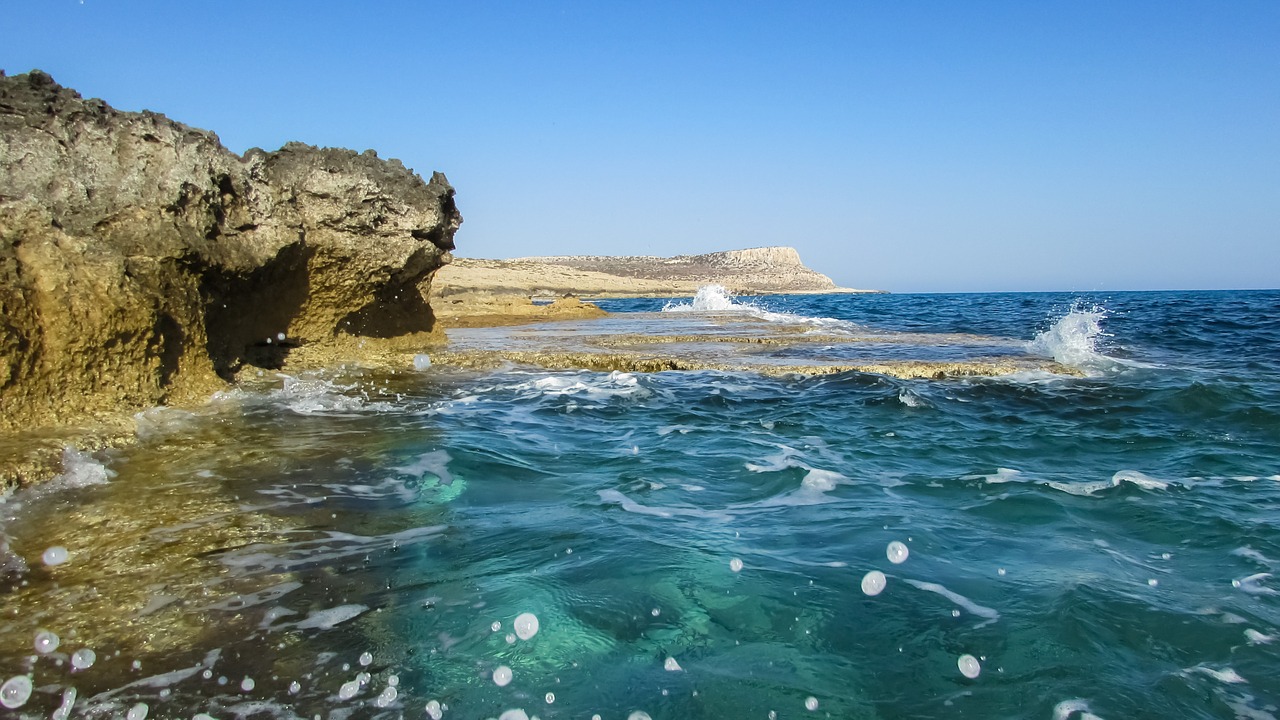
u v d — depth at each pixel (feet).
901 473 18.19
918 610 10.96
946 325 64.44
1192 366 35.53
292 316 32.24
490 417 23.17
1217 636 10.27
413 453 18.44
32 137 20.86
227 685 8.78
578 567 12.14
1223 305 105.29
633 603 11.02
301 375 28.53
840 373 31.07
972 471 18.44
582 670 9.38
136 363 20.71
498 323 62.39
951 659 9.74
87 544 12.34
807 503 15.70
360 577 11.57
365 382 28.17
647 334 47.75
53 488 14.80
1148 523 14.73
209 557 12.03
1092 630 10.40
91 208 21.21
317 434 20.04
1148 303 117.08
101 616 10.12
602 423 22.99
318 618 10.33
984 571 12.34
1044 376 31.76
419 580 11.55
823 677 9.36
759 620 10.63
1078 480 17.69
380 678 9.05
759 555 12.80
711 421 23.54
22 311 18.13
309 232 31.58
